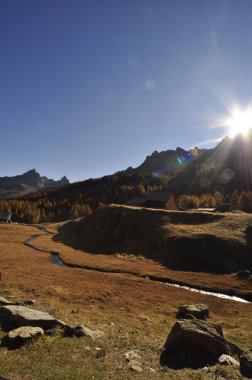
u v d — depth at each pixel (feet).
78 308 88.43
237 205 407.64
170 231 242.17
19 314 52.01
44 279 131.44
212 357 44.16
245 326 89.10
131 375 36.37
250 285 147.95
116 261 202.80
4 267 152.56
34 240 290.97
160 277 162.61
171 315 95.14
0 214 504.43
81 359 39.78
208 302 118.11
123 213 297.94
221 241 205.36
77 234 325.21
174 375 37.47
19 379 32.91
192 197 567.18
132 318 84.28
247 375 38.65
